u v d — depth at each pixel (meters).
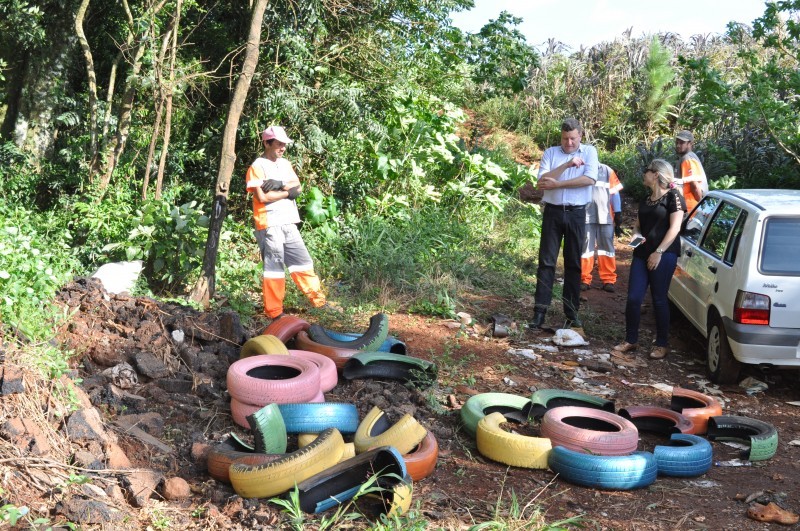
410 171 13.48
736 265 7.35
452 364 7.49
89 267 9.30
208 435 5.37
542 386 7.21
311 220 11.19
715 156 17.55
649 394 7.29
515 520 4.44
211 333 6.63
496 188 14.18
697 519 4.83
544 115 22.66
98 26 12.91
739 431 6.19
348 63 12.57
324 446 4.67
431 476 5.14
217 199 8.43
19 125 12.74
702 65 13.39
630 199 17.92
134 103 12.33
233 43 12.12
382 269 10.00
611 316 9.91
